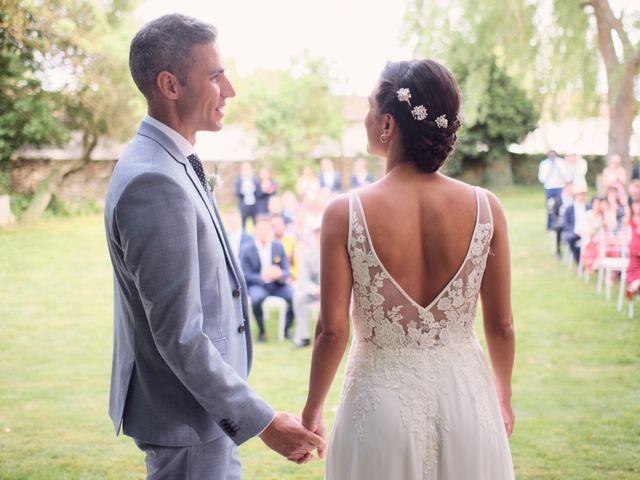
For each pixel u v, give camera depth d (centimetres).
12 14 1084
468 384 161
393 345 159
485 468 161
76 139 1344
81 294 734
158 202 151
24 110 1211
